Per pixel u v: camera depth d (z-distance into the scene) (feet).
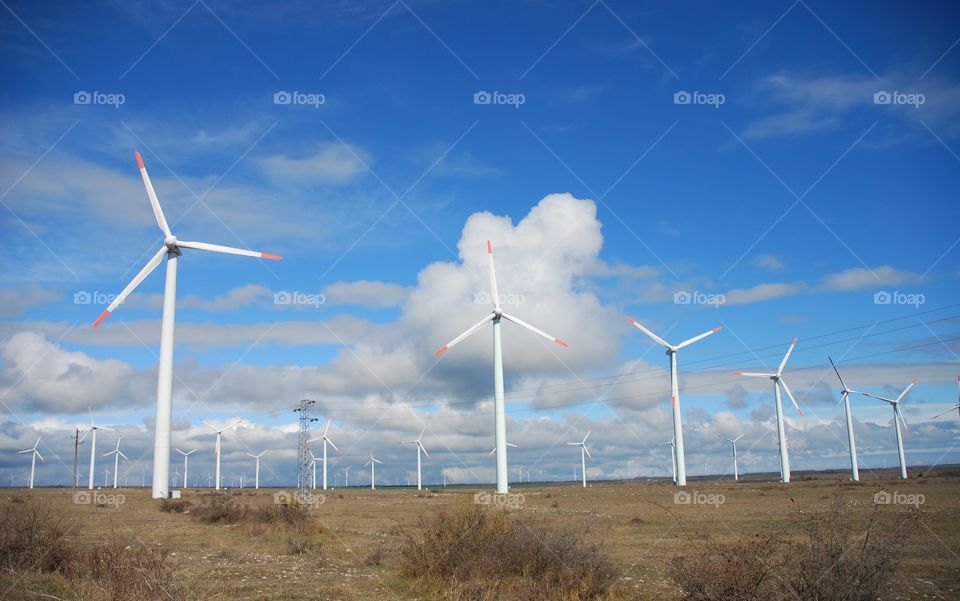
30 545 74.84
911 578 75.92
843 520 49.93
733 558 50.01
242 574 81.92
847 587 47.16
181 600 56.54
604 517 165.37
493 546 73.20
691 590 50.60
